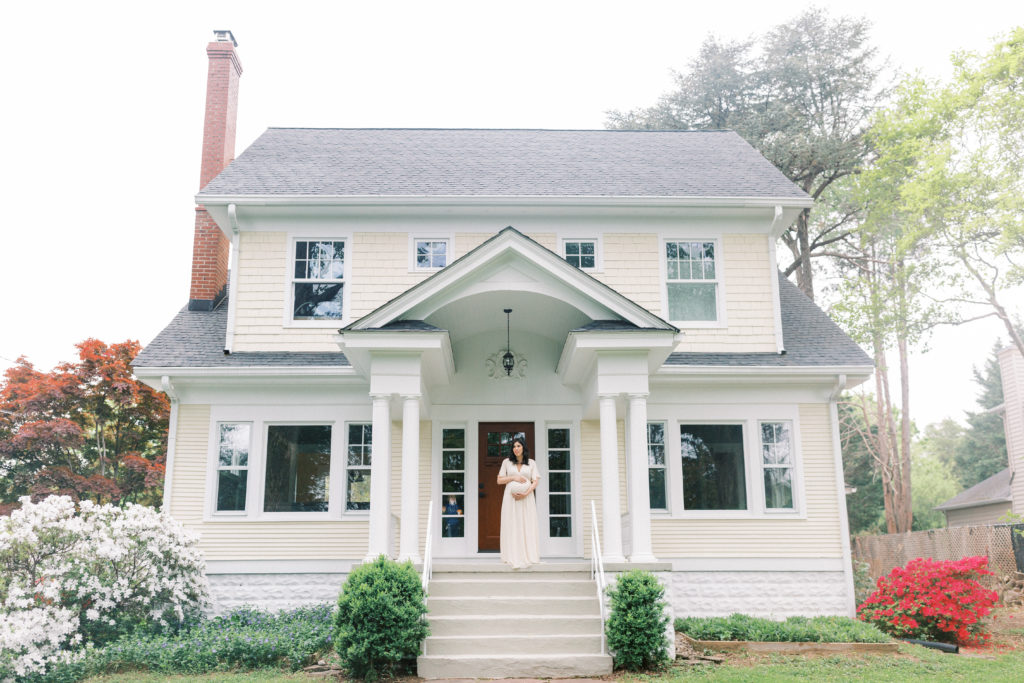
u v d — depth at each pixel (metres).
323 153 17.03
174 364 13.96
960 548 20.02
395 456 14.25
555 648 10.09
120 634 11.49
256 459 13.97
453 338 14.41
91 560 11.26
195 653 10.33
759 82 31.58
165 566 12.07
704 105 32.28
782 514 14.04
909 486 31.34
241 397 14.21
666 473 14.17
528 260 12.21
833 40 30.80
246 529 13.69
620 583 10.02
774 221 15.20
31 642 9.98
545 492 14.38
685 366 14.02
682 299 15.19
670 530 13.91
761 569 13.78
